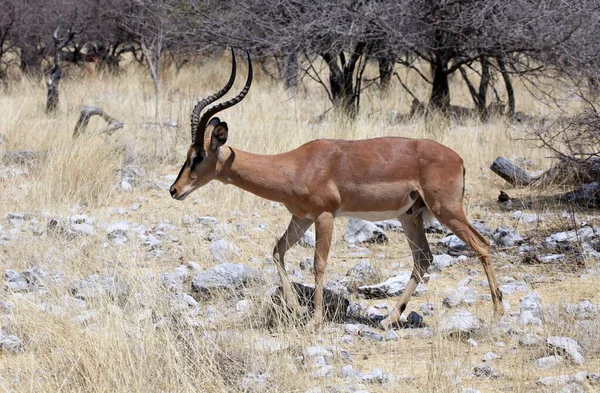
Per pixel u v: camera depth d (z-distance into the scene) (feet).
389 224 91.45
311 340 57.72
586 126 111.14
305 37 148.46
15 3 232.12
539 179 108.99
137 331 54.13
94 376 48.73
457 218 62.44
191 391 48.42
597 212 94.79
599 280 70.18
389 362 54.39
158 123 141.90
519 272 75.00
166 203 104.06
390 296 70.03
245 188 63.93
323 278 67.97
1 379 48.98
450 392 48.14
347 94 158.40
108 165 111.65
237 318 63.21
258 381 49.62
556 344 53.47
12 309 61.57
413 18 149.89
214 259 79.71
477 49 154.92
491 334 58.23
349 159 62.90
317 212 62.90
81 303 62.69
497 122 145.69
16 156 120.06
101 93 197.16
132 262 71.05
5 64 255.91
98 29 241.76
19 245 80.33
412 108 163.43
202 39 169.48
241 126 133.18
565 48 145.59
